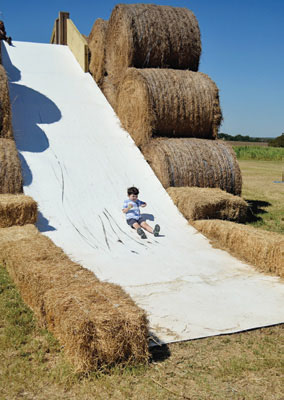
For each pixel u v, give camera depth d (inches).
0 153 277.4
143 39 399.5
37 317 145.7
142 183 335.3
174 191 315.0
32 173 313.3
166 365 123.2
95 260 221.5
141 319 123.4
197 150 338.6
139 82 368.2
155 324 149.0
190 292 180.9
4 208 237.8
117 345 118.6
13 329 138.9
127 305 128.9
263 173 775.7
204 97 366.9
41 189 299.7
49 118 398.6
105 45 478.3
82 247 241.1
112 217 288.0
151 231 271.3
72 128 391.2
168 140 349.4
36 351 126.9
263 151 1332.4
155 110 356.8
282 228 306.0
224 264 221.0
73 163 338.6
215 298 174.6
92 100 456.4
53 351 126.6
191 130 373.1
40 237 205.0
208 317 155.6
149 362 124.3
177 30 406.9
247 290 184.4
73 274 151.8
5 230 220.8
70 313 120.8
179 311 160.6
